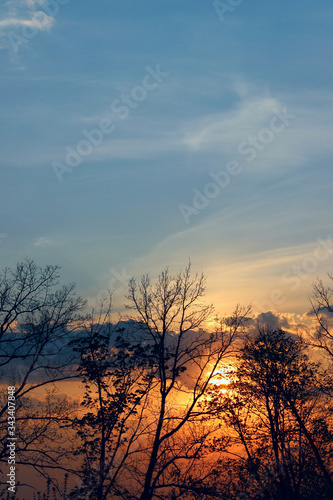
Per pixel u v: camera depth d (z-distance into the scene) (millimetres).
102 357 24719
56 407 23266
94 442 23219
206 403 24234
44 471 21656
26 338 23031
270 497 26906
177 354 24891
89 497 22562
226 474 24969
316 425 26875
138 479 23781
